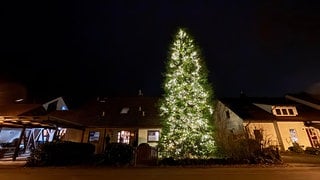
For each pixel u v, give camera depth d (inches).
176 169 426.3
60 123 649.6
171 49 622.5
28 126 639.8
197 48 617.0
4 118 531.5
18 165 493.4
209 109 566.9
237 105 1003.9
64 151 511.8
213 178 331.3
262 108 974.4
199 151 516.7
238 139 517.7
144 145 538.9
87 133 871.7
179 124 540.4
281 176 342.0
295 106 932.0
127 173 387.2
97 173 390.6
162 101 592.4
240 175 353.7
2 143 784.9
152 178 337.4
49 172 406.3
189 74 581.9
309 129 858.1
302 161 532.4
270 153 496.7
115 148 517.7
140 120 912.9
